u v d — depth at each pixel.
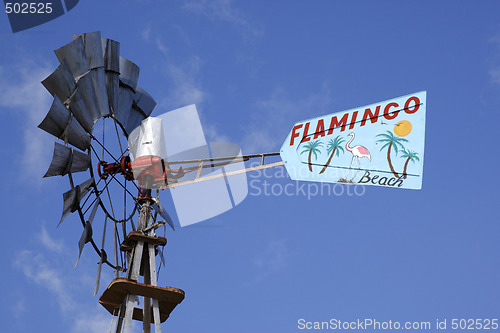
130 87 16.73
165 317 14.08
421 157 14.00
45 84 14.41
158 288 13.34
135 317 14.45
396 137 14.17
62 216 13.73
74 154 14.25
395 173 13.95
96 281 13.65
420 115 14.32
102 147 15.08
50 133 14.21
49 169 13.75
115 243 14.70
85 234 13.86
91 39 15.68
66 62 14.76
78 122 14.62
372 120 14.41
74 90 14.77
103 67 15.69
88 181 14.49
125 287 13.26
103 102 15.41
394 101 14.51
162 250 15.07
